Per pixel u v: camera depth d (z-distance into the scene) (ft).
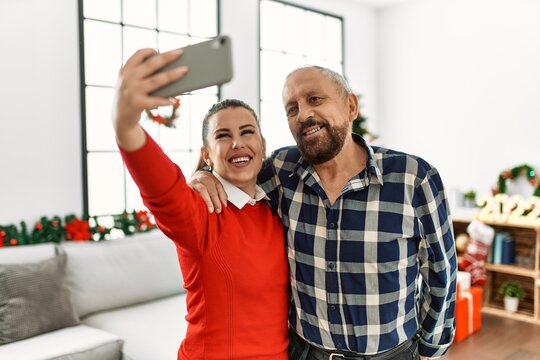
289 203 4.59
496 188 15.44
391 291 4.35
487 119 16.30
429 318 5.03
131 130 2.65
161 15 13.16
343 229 4.36
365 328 4.33
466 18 16.76
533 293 14.53
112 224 11.72
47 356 7.71
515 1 15.48
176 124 13.17
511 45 15.65
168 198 3.11
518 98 15.51
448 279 4.82
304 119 4.27
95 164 11.75
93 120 11.68
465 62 16.85
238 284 3.85
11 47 10.14
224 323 3.85
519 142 15.49
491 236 13.92
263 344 3.99
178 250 4.03
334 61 18.29
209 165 4.58
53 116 10.81
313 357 4.54
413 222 4.42
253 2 15.19
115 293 10.30
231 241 3.87
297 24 17.02
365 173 4.40
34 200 10.55
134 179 3.00
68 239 10.84
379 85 19.62
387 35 19.26
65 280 9.43
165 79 2.29
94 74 11.70
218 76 2.29
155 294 10.95
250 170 4.16
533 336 12.46
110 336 8.59
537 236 13.48
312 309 4.45
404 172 4.43
